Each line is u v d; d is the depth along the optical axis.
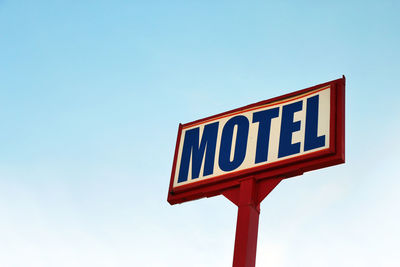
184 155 16.44
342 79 14.95
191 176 15.73
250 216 13.63
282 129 14.91
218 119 16.55
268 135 15.05
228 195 14.73
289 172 14.12
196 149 16.27
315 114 14.57
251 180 14.42
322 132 14.09
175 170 16.28
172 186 15.95
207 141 16.20
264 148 14.83
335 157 13.53
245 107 16.20
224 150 15.60
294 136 14.54
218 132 16.19
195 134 16.72
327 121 14.21
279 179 14.30
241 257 12.91
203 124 16.78
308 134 14.32
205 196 15.41
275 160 14.38
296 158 14.05
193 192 15.45
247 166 14.73
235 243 13.27
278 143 14.68
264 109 15.72
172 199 15.78
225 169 15.10
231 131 15.91
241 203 14.05
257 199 14.21
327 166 13.76
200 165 15.80
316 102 14.79
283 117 15.16
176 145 16.88
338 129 13.97
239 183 14.66
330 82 14.92
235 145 15.48
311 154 13.84
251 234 13.38
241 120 15.96
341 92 14.66
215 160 15.56
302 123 14.65
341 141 13.75
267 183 14.38
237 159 15.11
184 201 15.82
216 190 15.04
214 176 15.17
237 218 13.79
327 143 13.80
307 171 14.04
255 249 13.27
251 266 12.88
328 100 14.59
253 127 15.53
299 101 15.19
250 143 15.22
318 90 15.00
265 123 15.38
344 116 14.38
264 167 14.39
